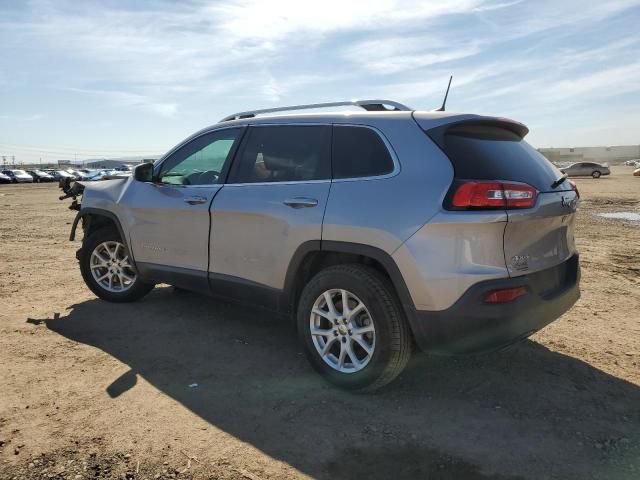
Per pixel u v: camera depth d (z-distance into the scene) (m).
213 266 4.18
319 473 2.54
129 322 4.74
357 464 2.61
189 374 3.64
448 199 2.94
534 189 3.04
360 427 2.96
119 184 5.19
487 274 2.89
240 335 4.43
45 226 12.45
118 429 2.90
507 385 3.50
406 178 3.14
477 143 3.23
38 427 2.90
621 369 3.75
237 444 2.78
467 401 3.28
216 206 4.07
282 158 3.84
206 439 2.82
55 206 19.98
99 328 4.57
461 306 2.90
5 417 3.00
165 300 5.45
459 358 3.95
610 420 3.04
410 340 3.22
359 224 3.20
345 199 3.33
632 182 37.34
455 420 3.04
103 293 5.34
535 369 3.76
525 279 3.00
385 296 3.15
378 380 3.21
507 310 2.91
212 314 4.99
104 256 5.36
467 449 2.75
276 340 4.33
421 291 2.99
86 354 3.96
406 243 3.02
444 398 3.32
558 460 2.65
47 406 3.14
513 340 3.00
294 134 3.83
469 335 2.94
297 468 2.58
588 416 3.09
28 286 6.05
